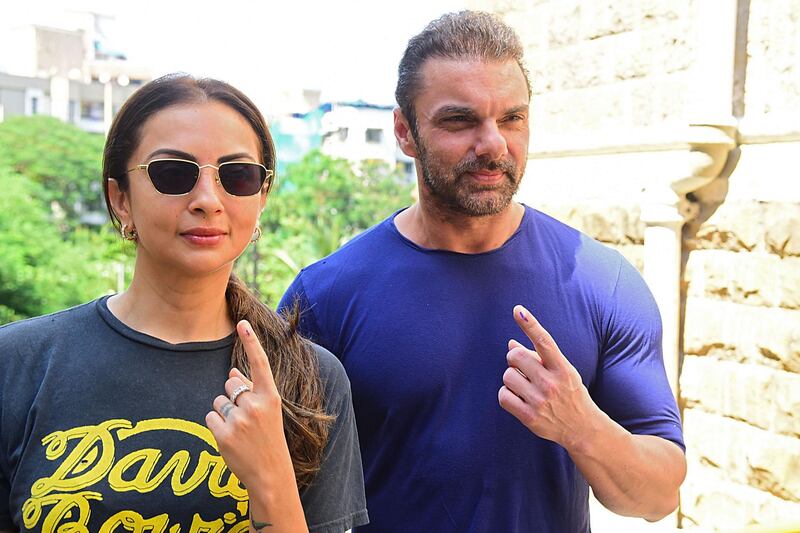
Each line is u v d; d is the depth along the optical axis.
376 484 2.21
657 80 4.19
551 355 1.82
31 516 1.49
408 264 2.25
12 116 25.83
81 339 1.62
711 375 4.03
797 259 3.63
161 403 1.59
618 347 2.20
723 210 3.96
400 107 2.22
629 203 4.35
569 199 4.73
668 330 4.14
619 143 4.33
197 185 1.59
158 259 1.62
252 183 1.64
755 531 2.07
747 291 3.85
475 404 2.14
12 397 1.57
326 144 30.39
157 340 1.63
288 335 1.75
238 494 1.57
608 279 2.24
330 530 1.68
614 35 4.43
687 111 4.02
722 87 3.85
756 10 3.82
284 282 21.86
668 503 2.05
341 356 2.25
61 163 25.58
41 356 1.61
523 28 5.05
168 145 1.58
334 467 1.71
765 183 3.78
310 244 23.61
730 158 3.94
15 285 22.33
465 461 2.11
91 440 1.54
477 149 2.04
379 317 2.20
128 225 1.68
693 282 4.12
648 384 2.16
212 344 1.67
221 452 1.46
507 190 2.10
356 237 2.42
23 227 23.16
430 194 2.17
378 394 2.18
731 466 3.93
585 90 4.63
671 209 4.06
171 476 1.54
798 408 3.62
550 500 2.17
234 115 1.65
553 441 2.07
